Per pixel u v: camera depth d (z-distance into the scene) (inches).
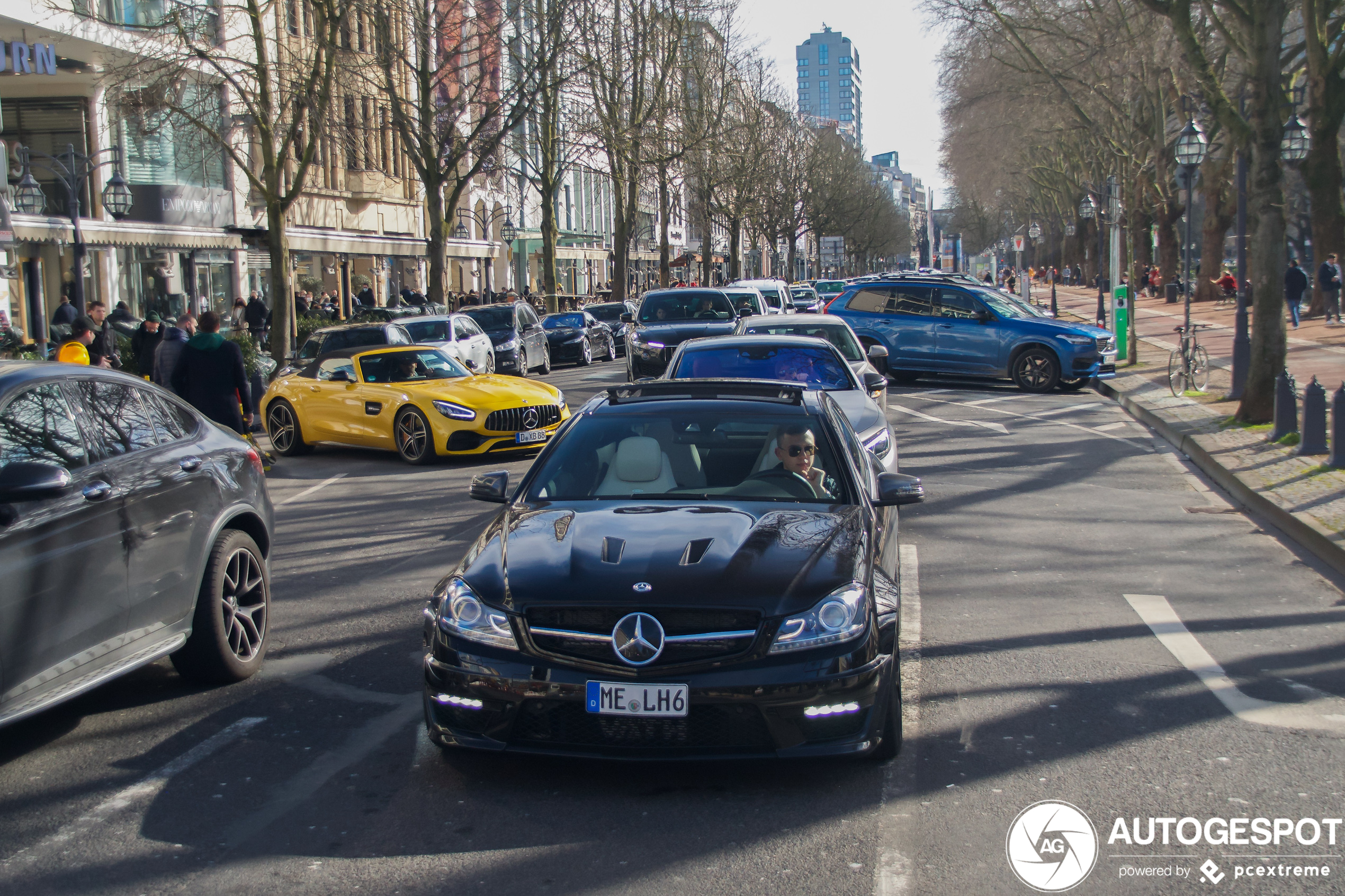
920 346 886.4
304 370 608.7
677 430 224.8
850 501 208.4
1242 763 184.5
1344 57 1238.3
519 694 167.9
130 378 221.5
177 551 212.4
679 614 167.5
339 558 351.3
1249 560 336.8
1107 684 224.2
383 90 1211.2
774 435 220.7
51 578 179.6
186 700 219.6
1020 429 641.0
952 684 225.1
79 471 192.7
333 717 208.7
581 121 1572.3
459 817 164.9
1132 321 1031.0
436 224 1199.6
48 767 186.4
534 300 1919.3
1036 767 182.4
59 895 143.2
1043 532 376.2
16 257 994.7
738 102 2135.8
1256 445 524.7
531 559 181.9
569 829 160.2
